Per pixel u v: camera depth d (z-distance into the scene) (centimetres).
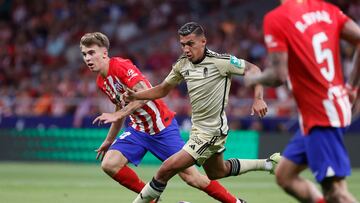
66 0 7100
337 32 1467
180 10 6938
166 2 7006
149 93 1891
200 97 1870
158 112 2027
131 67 1991
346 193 1430
